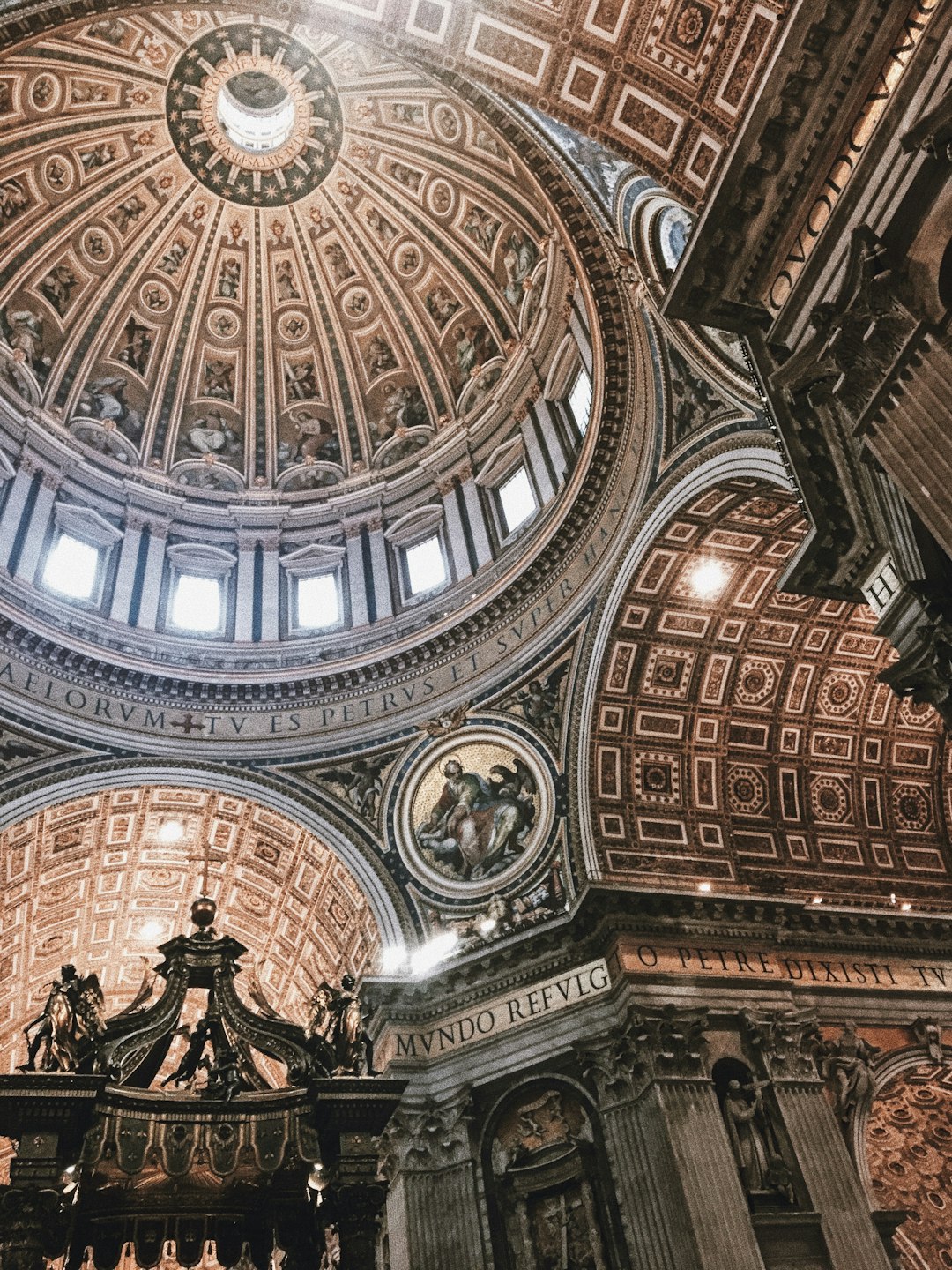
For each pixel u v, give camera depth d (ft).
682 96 41.27
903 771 75.87
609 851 68.23
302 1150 44.29
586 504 74.13
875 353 32.55
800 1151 57.26
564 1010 63.31
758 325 37.96
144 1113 43.91
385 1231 61.26
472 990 66.64
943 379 30.81
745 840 71.20
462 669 79.66
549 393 84.12
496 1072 63.10
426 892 73.41
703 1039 59.93
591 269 66.23
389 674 82.07
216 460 98.78
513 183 84.58
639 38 41.52
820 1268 53.57
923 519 31.50
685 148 42.19
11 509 81.92
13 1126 42.27
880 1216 56.03
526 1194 59.36
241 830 79.92
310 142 95.71
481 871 72.69
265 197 98.48
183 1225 48.14
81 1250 46.55
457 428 94.43
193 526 94.48
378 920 72.84
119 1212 46.96
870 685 73.31
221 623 89.10
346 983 51.13
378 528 94.38
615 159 56.65
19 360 89.04
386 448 99.19
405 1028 66.18
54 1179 40.75
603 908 64.08
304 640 87.45
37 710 73.51
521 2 42.32
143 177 95.30
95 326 96.17
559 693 73.87
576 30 42.42
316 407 102.12
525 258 88.99
